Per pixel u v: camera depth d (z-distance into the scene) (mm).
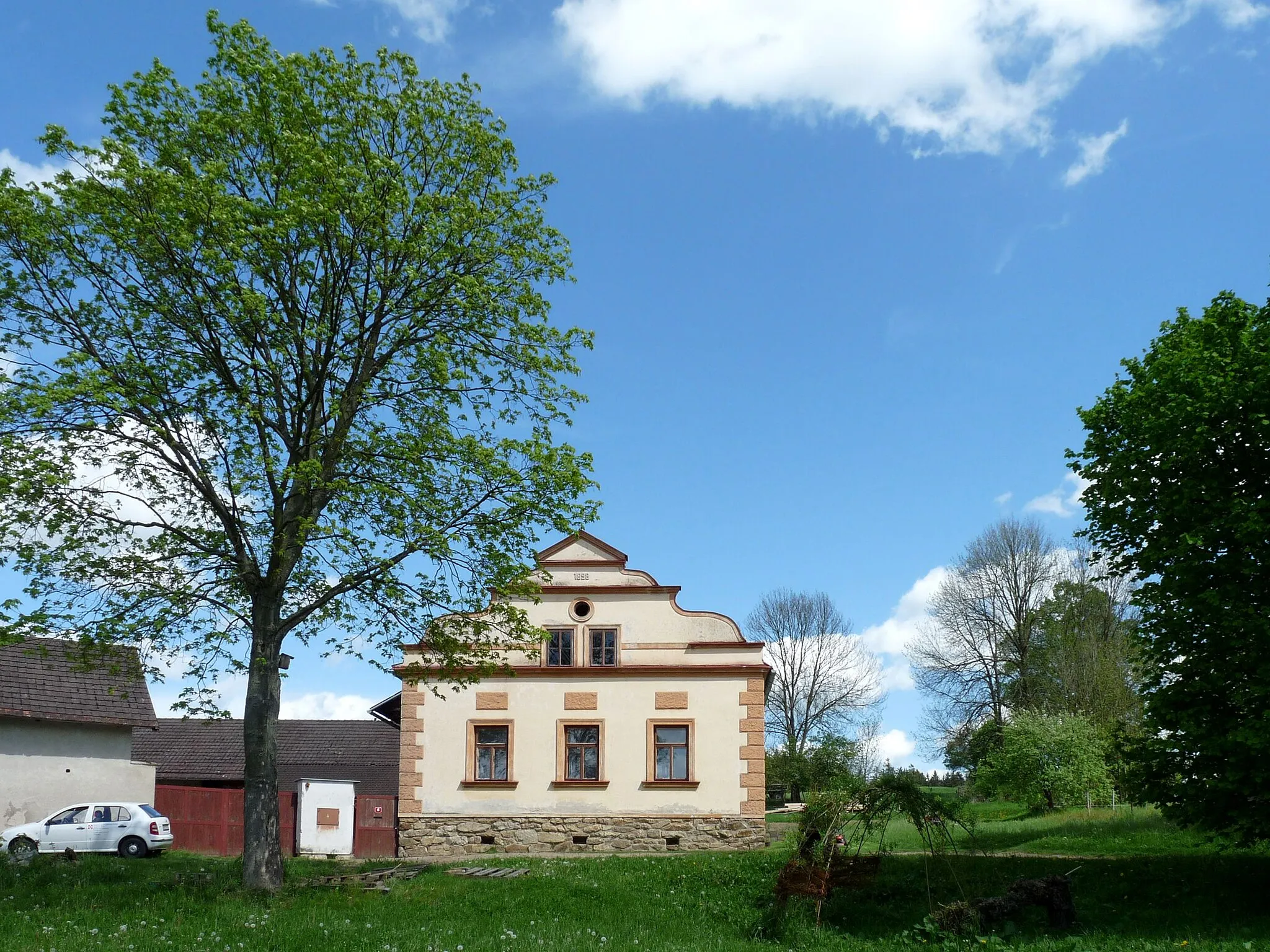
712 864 22062
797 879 16906
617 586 30641
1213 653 18562
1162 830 25969
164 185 18000
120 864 22750
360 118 20406
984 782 36875
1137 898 18281
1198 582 18703
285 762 42281
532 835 29219
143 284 19359
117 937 13602
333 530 19547
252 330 19234
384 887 19047
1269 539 17891
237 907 16547
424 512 20156
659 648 30266
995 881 19500
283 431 19781
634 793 29375
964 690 52938
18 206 18328
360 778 41594
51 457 18438
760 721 29641
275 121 19656
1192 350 19031
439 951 13391
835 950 15234
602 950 13977
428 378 20719
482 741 29969
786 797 58875
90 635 18641
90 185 18500
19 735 31703
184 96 19875
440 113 21094
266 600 19875
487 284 20672
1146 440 19266
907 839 27844
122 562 19250
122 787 33719
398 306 20219
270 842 19031
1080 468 20844
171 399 19031
